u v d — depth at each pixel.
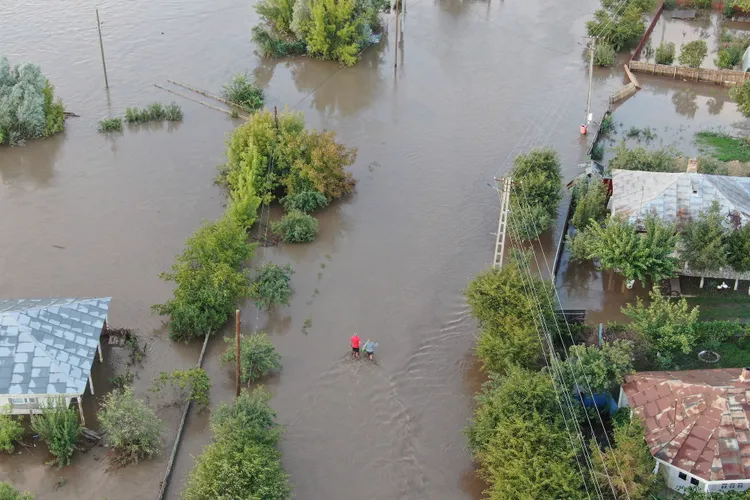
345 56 79.50
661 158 58.22
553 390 37.94
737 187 53.22
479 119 71.81
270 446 38.00
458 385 45.12
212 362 46.16
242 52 82.38
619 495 35.16
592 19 89.56
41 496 38.03
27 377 39.78
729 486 35.69
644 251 47.78
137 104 72.44
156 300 50.69
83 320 43.44
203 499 35.00
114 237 56.22
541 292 45.09
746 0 88.12
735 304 49.38
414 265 54.25
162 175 63.09
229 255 49.19
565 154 66.25
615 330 45.06
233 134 60.88
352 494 38.88
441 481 39.62
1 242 55.50
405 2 93.31
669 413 37.78
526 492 34.03
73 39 83.06
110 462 39.75
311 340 47.94
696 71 77.44
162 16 88.81
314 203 58.69
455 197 61.19
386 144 67.88
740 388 37.53
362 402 43.94
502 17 90.94
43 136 67.25
